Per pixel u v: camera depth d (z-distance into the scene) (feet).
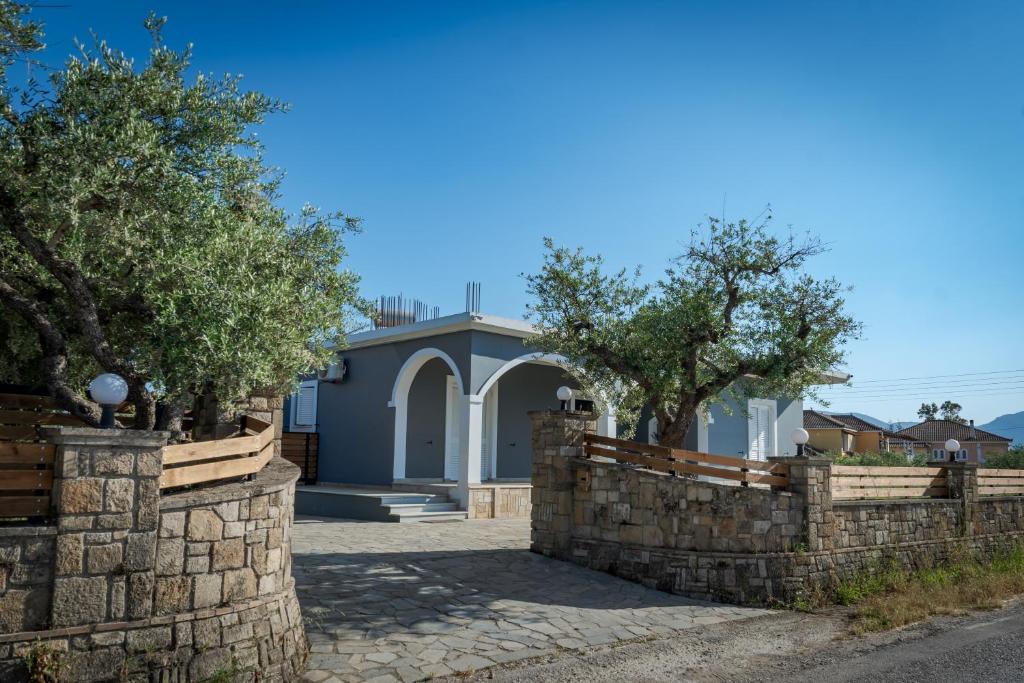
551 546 39.19
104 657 17.39
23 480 17.52
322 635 24.97
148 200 23.06
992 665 24.29
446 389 62.49
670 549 35.40
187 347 21.29
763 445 65.98
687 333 38.65
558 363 58.03
